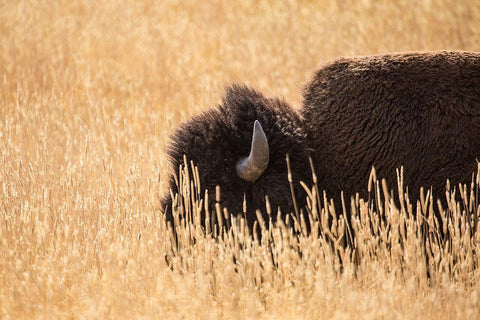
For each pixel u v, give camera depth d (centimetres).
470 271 1620
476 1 5331
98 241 1805
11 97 3409
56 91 3475
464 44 4481
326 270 1581
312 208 1647
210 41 4578
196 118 1762
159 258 1725
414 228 1630
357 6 5544
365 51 4300
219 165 1675
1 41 4281
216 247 1638
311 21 5188
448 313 1512
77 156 2414
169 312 1538
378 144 1738
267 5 5828
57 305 1627
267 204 1593
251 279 1596
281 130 1720
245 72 3844
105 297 1583
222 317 1537
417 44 4441
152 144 2628
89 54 4231
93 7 5556
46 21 4978
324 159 1778
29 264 1720
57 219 1920
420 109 1734
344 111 1770
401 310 1519
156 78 3778
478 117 1722
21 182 2075
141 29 4825
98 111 2928
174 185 1741
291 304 1540
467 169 1716
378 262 1619
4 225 1848
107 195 2027
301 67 3966
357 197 1636
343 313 1480
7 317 1531
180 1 5909
